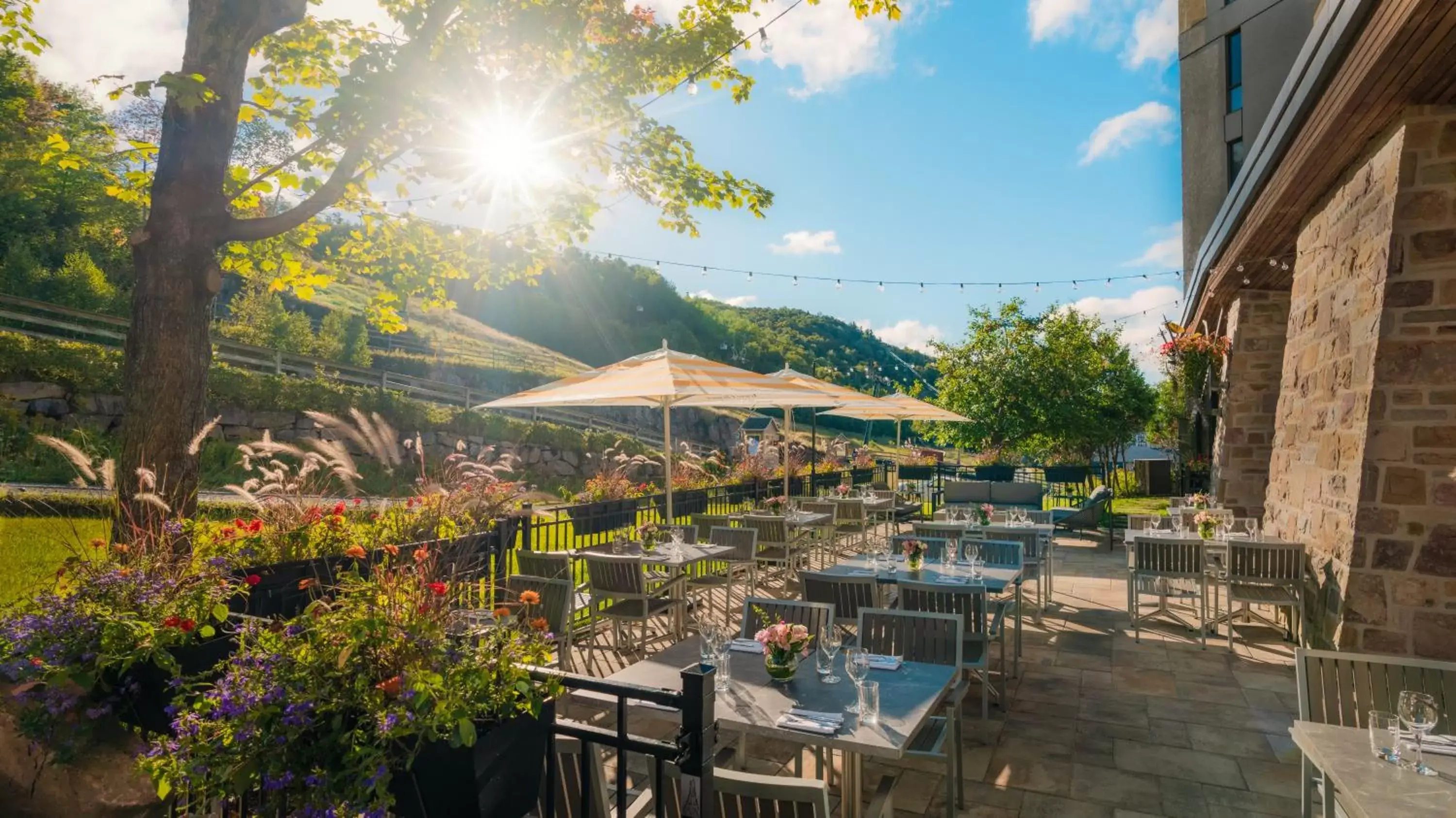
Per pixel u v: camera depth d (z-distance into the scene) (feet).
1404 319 16.84
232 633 9.52
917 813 11.80
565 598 16.25
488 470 21.11
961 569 18.65
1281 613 22.94
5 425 42.91
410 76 17.21
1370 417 17.08
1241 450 36.01
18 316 51.11
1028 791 12.53
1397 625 16.53
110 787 7.82
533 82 20.53
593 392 22.25
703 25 23.08
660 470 55.52
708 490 34.47
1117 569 33.19
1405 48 14.15
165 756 6.44
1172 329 52.26
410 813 6.80
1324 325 21.77
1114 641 21.70
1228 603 20.54
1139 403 61.72
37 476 40.29
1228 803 12.07
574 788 7.69
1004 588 16.53
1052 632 22.76
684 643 12.59
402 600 7.21
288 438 54.24
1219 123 47.55
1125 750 14.14
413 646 6.78
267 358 66.90
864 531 36.37
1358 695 9.57
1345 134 18.30
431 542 15.10
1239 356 36.24
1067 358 60.80
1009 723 15.53
